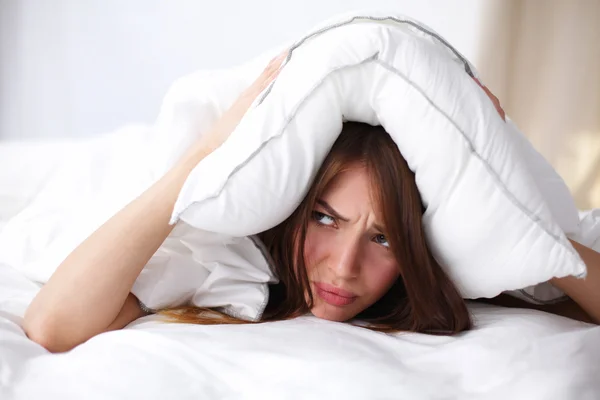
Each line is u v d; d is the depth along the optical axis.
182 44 2.72
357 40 0.78
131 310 0.87
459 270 0.84
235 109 0.88
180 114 0.99
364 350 0.72
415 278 0.85
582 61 2.53
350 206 0.83
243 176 0.76
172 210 0.83
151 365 0.68
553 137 2.59
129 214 0.83
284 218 0.84
